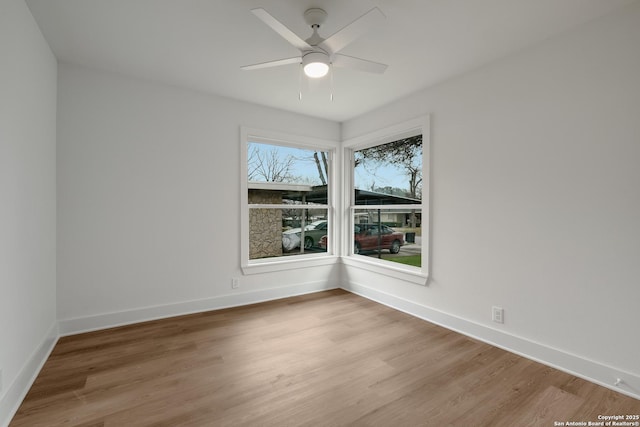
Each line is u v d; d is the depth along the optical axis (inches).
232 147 139.9
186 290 130.3
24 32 74.6
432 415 68.1
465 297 112.0
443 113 119.4
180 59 103.7
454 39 90.2
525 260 95.0
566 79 85.9
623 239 76.2
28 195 78.0
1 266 63.0
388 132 143.8
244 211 143.5
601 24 79.3
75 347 99.0
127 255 117.6
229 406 70.8
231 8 76.5
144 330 113.1
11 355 67.6
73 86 107.3
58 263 105.4
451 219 116.6
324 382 80.7
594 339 81.0
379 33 87.2
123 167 116.3
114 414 67.7
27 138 77.1
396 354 96.4
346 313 133.8
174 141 126.1
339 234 175.8
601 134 79.5
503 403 72.4
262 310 137.0
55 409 69.2
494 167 103.0
